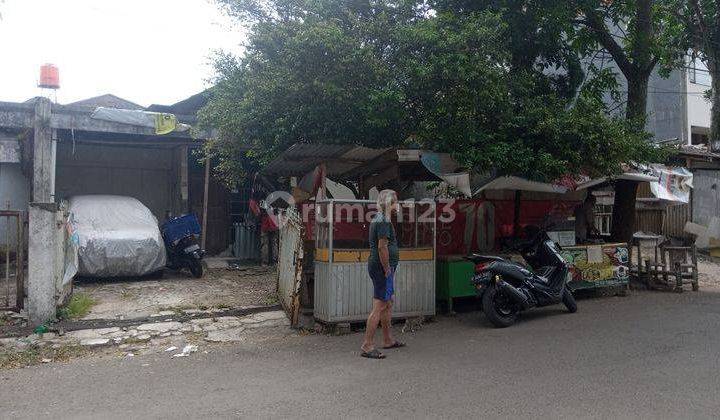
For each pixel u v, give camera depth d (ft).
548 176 28.04
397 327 25.09
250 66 29.58
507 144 26.66
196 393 16.31
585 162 28.66
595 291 33.27
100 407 15.26
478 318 26.91
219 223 46.52
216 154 40.78
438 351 20.71
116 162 44.42
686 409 14.39
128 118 37.73
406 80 25.52
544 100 30.09
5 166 41.09
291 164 29.25
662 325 24.49
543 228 30.04
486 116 27.68
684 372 17.57
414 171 29.91
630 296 32.91
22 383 17.51
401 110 25.44
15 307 24.26
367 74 24.95
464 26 26.37
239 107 30.55
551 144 27.55
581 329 23.99
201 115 35.81
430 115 26.45
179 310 26.71
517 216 34.40
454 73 24.66
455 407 14.73
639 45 35.94
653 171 40.09
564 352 20.17
